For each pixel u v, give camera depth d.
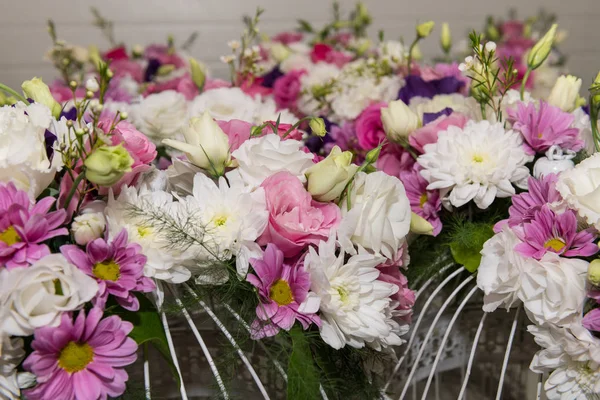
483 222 0.84
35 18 1.97
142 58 1.75
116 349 0.60
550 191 0.74
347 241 0.68
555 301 0.68
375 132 1.07
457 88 1.16
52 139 0.68
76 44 2.01
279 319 0.65
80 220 0.61
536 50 0.91
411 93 1.17
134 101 1.28
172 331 0.77
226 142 0.70
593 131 0.86
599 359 0.67
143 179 0.72
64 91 1.36
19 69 2.00
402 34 2.15
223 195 0.68
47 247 0.59
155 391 0.76
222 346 0.73
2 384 0.58
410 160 0.95
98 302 0.59
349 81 1.30
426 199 0.89
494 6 2.18
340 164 0.67
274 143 0.69
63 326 0.57
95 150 0.59
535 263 0.70
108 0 1.99
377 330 0.67
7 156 0.61
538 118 0.84
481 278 0.74
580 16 2.24
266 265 0.65
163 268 0.64
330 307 0.66
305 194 0.67
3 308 0.56
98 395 0.58
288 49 1.62
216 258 0.65
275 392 0.78
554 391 0.72
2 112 0.66
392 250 0.72
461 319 0.89
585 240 0.69
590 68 2.28
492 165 0.80
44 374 0.56
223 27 2.06
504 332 0.89
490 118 0.94
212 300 0.71
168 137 1.16
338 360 0.73
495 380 0.95
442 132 0.84
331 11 2.09
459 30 2.18
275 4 2.06
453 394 1.03
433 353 0.90
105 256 0.61
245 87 1.36
